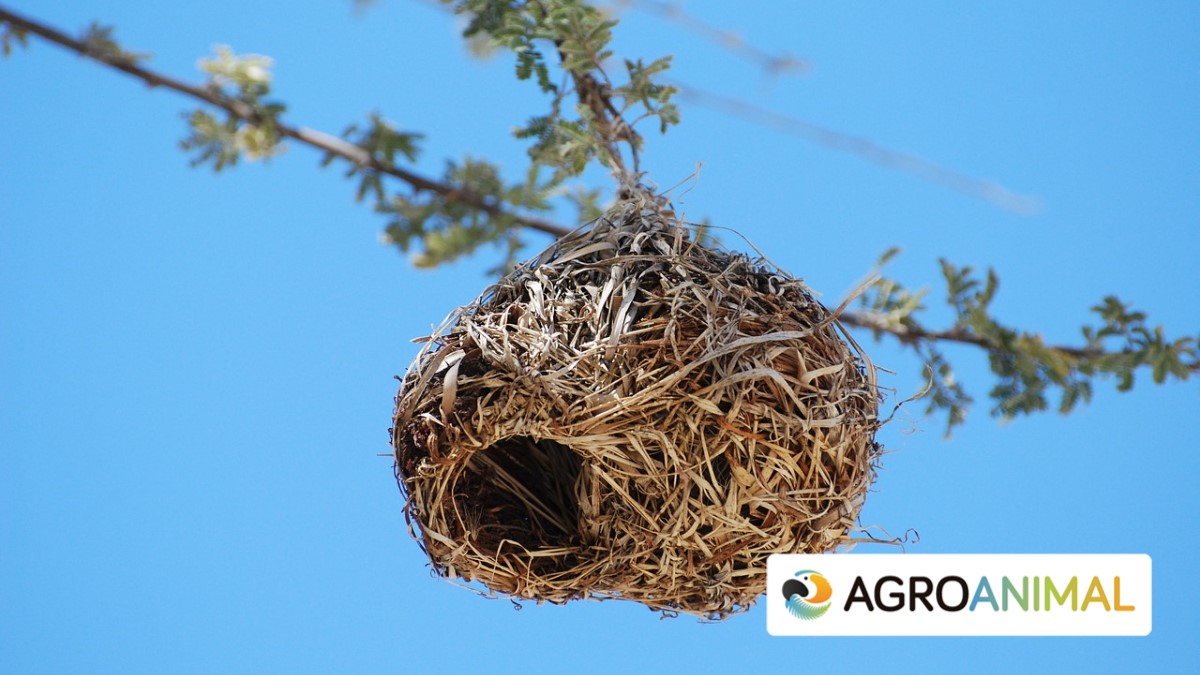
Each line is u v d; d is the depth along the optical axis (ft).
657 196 8.23
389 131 8.39
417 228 8.39
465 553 8.16
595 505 8.17
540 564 8.19
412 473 8.13
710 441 8.07
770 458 8.07
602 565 8.17
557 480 8.25
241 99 8.37
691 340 8.06
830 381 8.11
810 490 8.08
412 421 8.11
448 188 8.39
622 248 8.16
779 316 8.11
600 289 8.11
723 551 8.11
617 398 8.04
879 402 8.22
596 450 8.07
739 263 8.16
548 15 8.41
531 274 8.17
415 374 8.14
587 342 8.07
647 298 8.09
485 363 8.08
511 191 8.37
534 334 8.08
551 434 8.05
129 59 8.34
